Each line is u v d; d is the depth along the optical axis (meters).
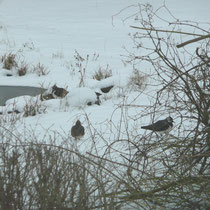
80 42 33.44
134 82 16.41
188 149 6.72
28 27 39.31
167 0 54.31
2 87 21.59
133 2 52.41
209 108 6.78
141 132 10.35
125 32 36.66
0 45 30.69
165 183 6.40
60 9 50.12
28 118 13.43
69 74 23.95
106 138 9.80
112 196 5.66
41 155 5.99
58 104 15.79
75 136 9.27
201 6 50.34
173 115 11.75
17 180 5.70
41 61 26.77
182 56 25.55
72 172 5.92
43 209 5.49
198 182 6.16
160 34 34.22
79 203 5.53
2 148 6.18
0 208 5.54
